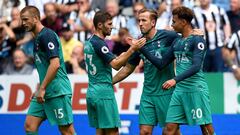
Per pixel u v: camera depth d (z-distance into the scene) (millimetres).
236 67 29234
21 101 30609
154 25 23453
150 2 34844
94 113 23656
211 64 31484
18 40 33875
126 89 29656
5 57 33344
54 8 33750
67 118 22906
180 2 32969
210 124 22969
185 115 22625
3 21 34500
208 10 32219
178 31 22625
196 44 22156
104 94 23359
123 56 22562
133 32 32531
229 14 32312
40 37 22328
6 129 30734
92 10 34375
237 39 31531
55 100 22734
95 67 23250
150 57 22953
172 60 22984
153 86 23547
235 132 29141
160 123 23609
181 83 22656
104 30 23188
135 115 29562
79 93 29953
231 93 29266
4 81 30781
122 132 29719
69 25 33625
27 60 32844
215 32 31766
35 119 22953
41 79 22750
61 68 22828
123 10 34531
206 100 22719
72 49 32188
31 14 22359
